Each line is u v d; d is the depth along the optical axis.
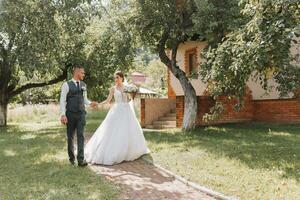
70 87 8.57
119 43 15.00
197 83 20.02
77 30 17.80
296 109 15.88
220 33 12.83
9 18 15.63
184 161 9.05
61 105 8.54
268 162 8.55
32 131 17.05
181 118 16.59
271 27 6.99
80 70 8.68
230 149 10.17
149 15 14.24
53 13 16.80
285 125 15.11
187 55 21.38
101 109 31.75
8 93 21.14
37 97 40.53
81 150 8.60
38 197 6.21
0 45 17.75
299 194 6.26
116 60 15.02
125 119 9.42
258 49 7.14
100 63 18.02
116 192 6.62
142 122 18.50
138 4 14.49
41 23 16.61
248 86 17.98
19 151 10.62
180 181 7.52
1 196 6.29
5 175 7.73
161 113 19.02
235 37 8.48
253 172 7.73
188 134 13.62
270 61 7.66
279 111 16.61
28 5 16.03
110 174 8.10
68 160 9.24
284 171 7.75
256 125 15.71
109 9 16.19
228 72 8.60
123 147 9.22
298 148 10.06
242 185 6.88
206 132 14.05
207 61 11.58
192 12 13.92
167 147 10.86
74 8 17.39
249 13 7.81
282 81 9.03
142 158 9.63
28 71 16.70
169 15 14.20
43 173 7.88
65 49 18.73
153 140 12.31
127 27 15.00
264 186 6.75
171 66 15.49
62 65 19.03
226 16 12.51
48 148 11.05
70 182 7.17
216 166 8.38
